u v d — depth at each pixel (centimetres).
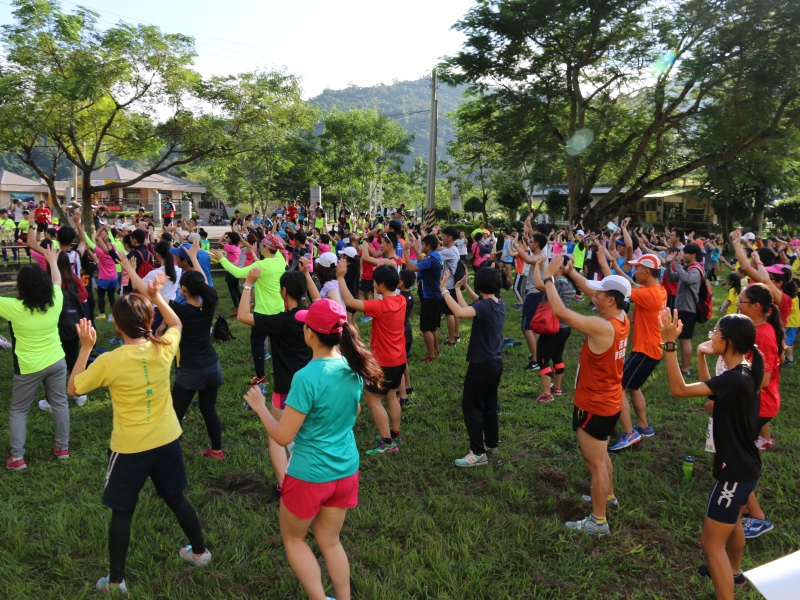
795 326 889
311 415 306
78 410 648
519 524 430
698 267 762
